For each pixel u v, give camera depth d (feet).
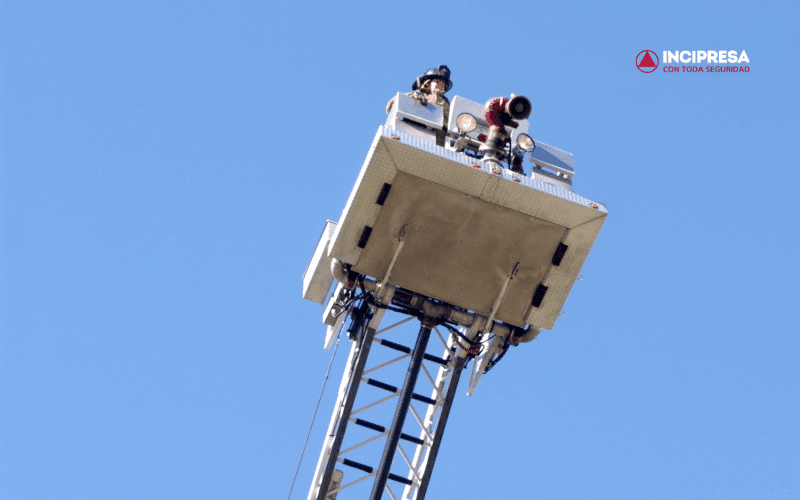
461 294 105.09
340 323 116.57
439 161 99.30
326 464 110.93
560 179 109.09
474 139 109.60
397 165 99.76
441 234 102.47
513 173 101.14
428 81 118.62
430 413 117.08
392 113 109.40
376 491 108.99
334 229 114.42
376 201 101.04
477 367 113.70
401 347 111.86
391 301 107.04
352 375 110.93
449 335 115.55
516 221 102.01
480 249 103.24
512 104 105.09
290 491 115.75
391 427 108.88
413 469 111.65
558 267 103.81
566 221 101.86
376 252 103.14
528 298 104.99
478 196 100.73
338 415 113.60
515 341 107.96
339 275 106.42
